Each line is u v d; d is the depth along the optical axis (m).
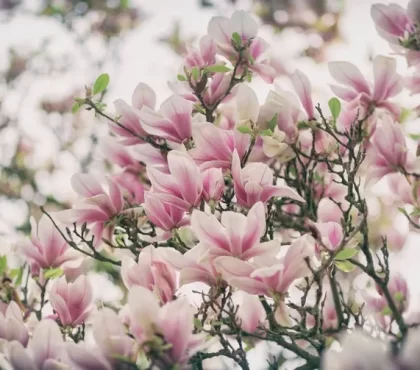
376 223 2.07
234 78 1.72
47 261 1.77
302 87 1.73
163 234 1.62
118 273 2.13
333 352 1.29
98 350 1.38
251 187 1.53
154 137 1.75
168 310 1.37
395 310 1.51
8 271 1.73
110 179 1.70
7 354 1.45
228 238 1.46
